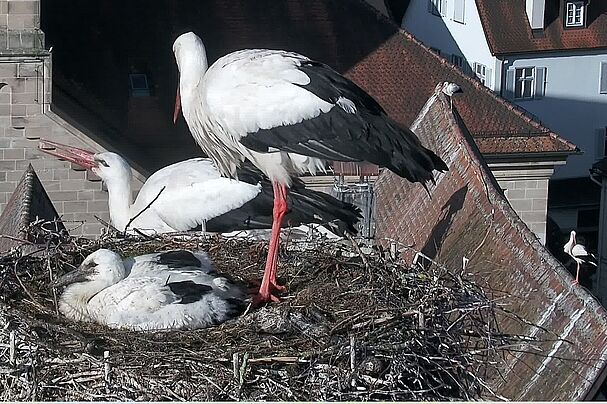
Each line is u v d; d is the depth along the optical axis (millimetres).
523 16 42125
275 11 28453
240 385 10062
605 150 43375
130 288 11117
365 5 29109
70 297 11258
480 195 14875
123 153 24516
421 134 17812
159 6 27531
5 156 23906
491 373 12180
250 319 11039
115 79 25938
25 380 10281
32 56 23562
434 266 12977
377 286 11664
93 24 26594
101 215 24156
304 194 13859
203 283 11336
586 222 41906
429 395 10438
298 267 12547
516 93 42250
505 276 13289
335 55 28141
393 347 10320
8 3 23406
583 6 42406
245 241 13281
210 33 27672
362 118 12492
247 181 14695
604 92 43062
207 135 12984
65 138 24016
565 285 12305
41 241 13375
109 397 10188
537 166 27203
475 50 42312
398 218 16781
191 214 14664
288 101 12445
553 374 11617
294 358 10195
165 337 10711
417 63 28266
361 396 10164
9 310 10891
